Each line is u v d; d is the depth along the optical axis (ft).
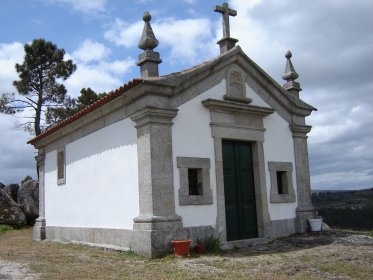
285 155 38.63
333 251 29.48
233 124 34.58
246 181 35.68
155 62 31.30
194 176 32.37
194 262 25.79
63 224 42.78
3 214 63.00
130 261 27.37
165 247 28.50
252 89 36.94
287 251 30.17
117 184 33.47
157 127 29.84
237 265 24.94
